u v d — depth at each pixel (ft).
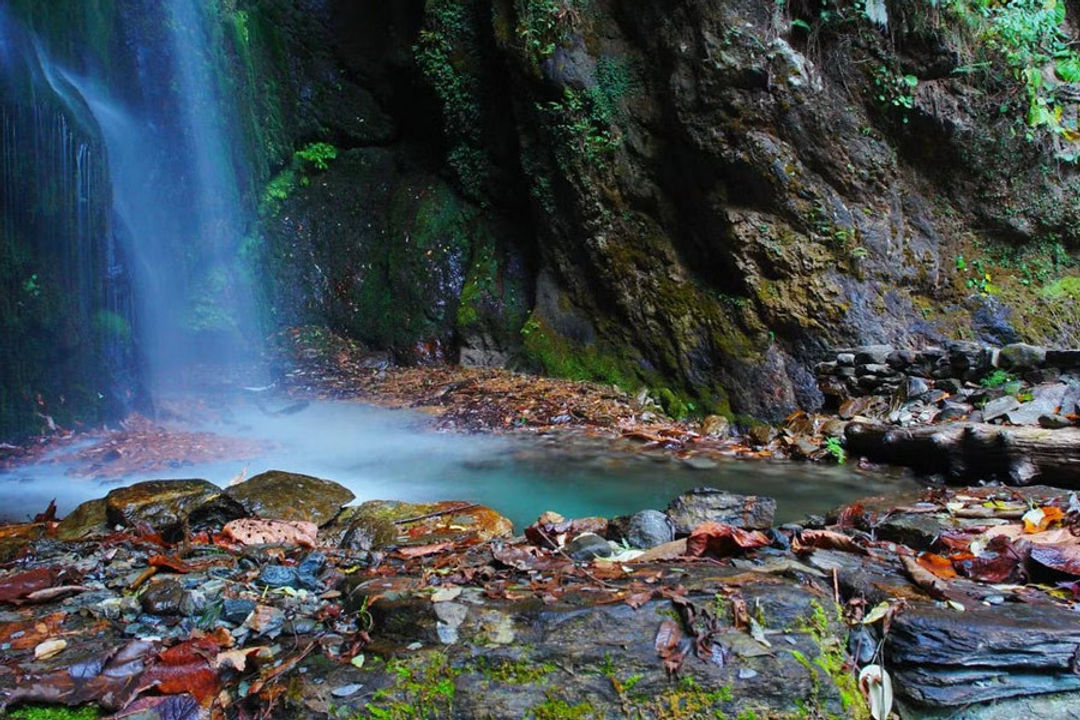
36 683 7.47
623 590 8.82
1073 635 8.08
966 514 12.69
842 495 17.46
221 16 36.32
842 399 24.90
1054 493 13.92
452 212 37.32
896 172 27.84
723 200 27.91
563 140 30.73
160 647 8.24
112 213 27.25
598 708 7.48
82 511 13.88
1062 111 28.30
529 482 18.81
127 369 25.72
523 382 30.07
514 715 7.39
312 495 14.75
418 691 7.54
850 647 8.48
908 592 9.08
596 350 30.91
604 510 16.57
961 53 27.12
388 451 22.17
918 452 19.06
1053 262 28.22
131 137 31.83
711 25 27.30
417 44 35.88
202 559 11.37
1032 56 27.40
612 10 30.35
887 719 8.14
